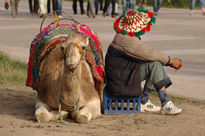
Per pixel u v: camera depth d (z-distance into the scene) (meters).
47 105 11.16
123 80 11.77
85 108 10.87
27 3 62.59
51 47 11.66
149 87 12.26
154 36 30.06
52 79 11.01
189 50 24.64
